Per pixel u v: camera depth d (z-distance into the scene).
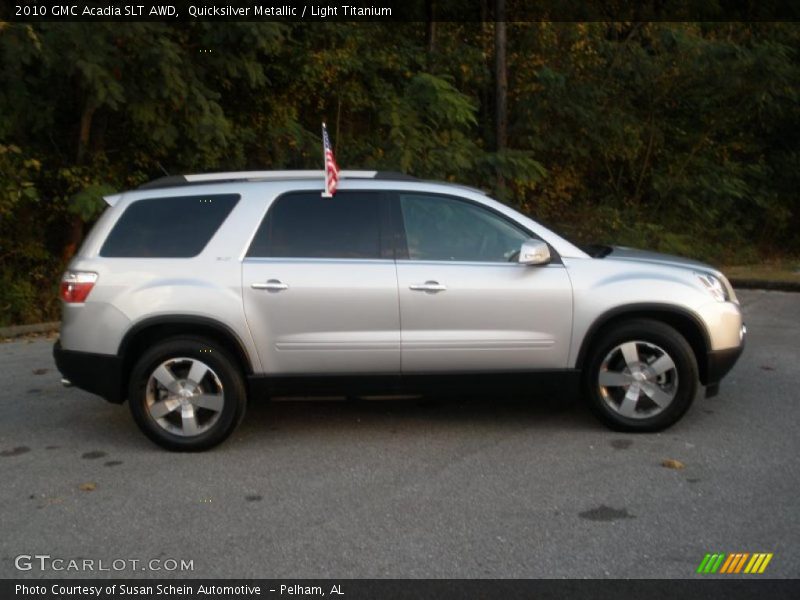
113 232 6.40
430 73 16.05
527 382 6.40
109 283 6.23
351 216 6.40
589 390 6.46
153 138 11.69
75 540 4.86
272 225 6.37
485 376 6.36
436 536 4.83
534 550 4.63
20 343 10.70
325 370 6.29
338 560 4.56
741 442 6.33
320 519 5.09
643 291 6.32
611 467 5.86
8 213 11.46
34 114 11.45
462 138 15.08
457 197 6.47
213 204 6.43
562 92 16.67
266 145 14.23
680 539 4.74
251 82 12.26
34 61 11.09
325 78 14.52
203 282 6.20
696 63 17.33
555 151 17.50
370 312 6.23
